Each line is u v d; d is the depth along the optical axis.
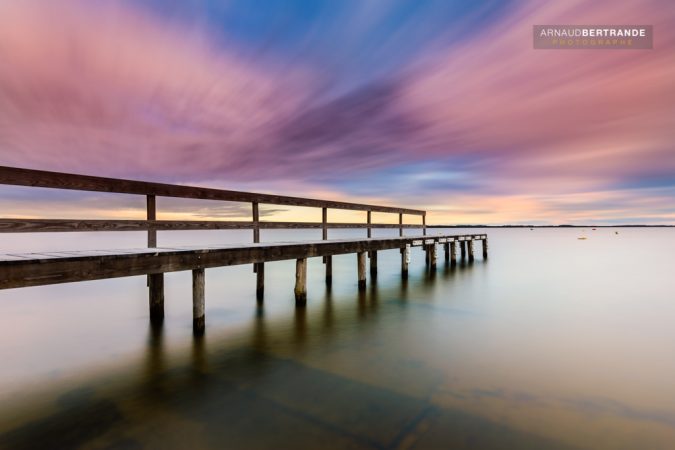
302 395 3.54
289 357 4.62
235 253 5.68
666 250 27.44
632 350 4.88
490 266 15.55
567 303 8.02
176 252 4.86
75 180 4.10
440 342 5.23
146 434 2.86
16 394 3.54
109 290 9.68
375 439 2.78
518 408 3.27
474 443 2.72
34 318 6.57
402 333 5.70
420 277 11.91
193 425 2.99
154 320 6.32
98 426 2.97
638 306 7.77
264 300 8.22
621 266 15.90
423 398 3.47
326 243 7.64
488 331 5.81
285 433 2.87
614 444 2.72
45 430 2.90
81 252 4.34
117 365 4.33
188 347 5.00
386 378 3.96
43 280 3.60
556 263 17.03
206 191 5.65
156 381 3.88
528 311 7.23
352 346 5.06
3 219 3.49
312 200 7.90
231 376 4.02
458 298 8.51
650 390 3.64
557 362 4.43
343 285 10.27
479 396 3.50
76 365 4.31
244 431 2.90
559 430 2.90
